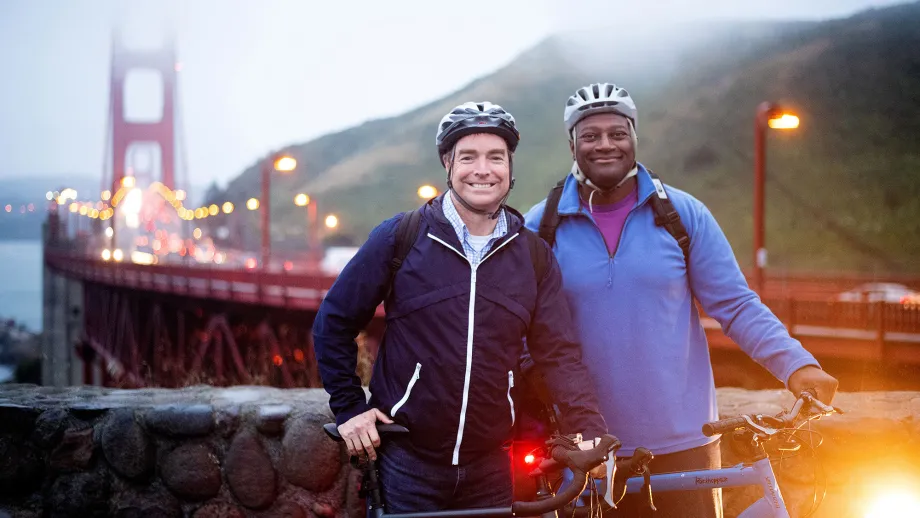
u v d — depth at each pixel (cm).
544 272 211
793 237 6191
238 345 2577
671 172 8312
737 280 235
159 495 277
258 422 275
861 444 256
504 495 203
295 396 291
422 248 201
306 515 273
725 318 234
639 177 241
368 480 196
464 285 197
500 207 209
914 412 264
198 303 2706
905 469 254
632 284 231
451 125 201
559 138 12188
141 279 3416
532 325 210
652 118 9925
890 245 5753
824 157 7094
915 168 6512
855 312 1327
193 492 276
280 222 13350
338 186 14500
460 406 195
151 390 306
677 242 236
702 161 8225
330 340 204
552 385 210
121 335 3819
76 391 305
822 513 259
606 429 203
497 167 200
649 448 227
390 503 200
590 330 232
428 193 3031
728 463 268
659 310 231
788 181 6956
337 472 271
